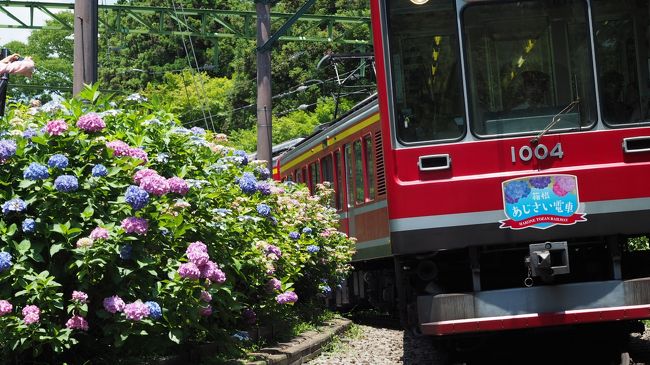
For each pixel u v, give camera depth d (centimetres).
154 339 655
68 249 600
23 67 653
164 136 727
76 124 638
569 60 787
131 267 627
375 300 1423
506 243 769
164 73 5103
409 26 800
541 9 791
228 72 5141
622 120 780
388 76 798
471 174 776
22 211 609
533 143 773
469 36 793
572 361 870
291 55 4025
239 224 788
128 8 2395
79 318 596
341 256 1280
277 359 791
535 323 754
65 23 2270
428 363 898
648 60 787
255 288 869
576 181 766
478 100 787
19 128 644
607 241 782
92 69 960
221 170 818
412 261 841
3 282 594
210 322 758
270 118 1850
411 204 777
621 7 790
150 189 617
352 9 3891
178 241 675
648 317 750
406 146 787
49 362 635
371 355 977
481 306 761
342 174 1466
